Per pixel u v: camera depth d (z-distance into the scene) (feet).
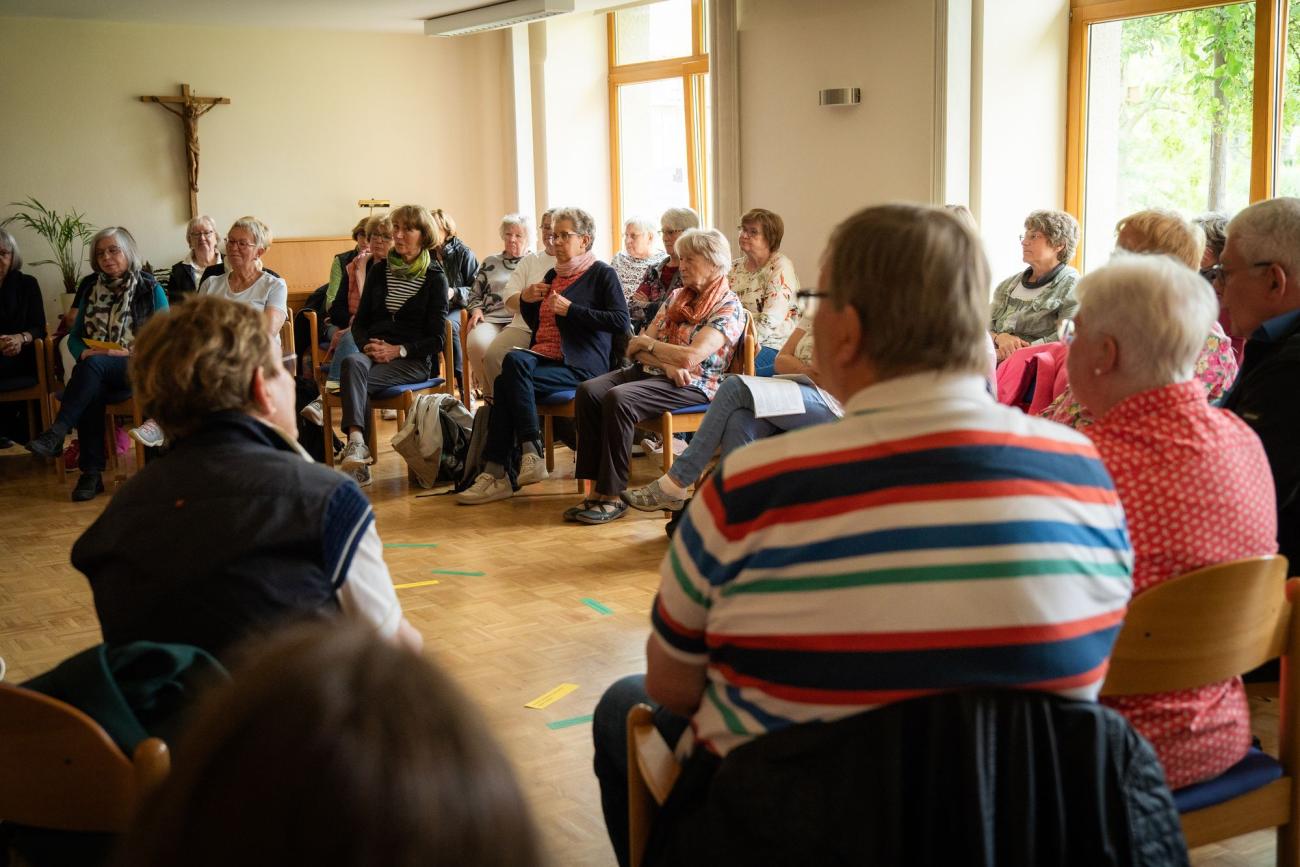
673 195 30.78
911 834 3.85
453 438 18.11
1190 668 5.19
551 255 20.67
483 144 34.45
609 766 6.12
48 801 4.60
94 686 4.70
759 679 4.17
